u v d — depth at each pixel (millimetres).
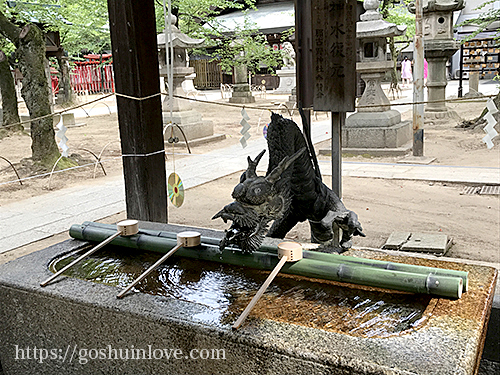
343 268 2369
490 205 6477
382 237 5336
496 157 9391
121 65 4668
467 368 1640
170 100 4188
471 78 18922
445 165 8945
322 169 8836
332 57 3162
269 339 1849
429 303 2135
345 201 6965
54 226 6020
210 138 13102
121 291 2342
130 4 4441
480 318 1972
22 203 7336
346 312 2189
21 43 9609
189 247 2750
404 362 1656
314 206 2834
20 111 22266
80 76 29984
